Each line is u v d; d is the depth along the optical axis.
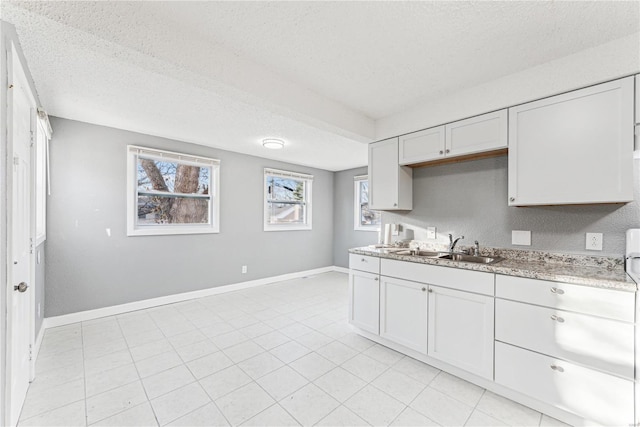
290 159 5.00
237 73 1.84
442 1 1.36
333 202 6.09
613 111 1.65
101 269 3.22
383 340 2.58
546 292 1.65
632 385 1.39
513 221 2.28
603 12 1.42
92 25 1.32
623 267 1.77
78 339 2.65
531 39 1.65
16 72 1.49
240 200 4.53
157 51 1.51
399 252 2.63
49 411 1.69
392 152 2.80
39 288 2.55
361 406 1.75
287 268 5.24
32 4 1.20
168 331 2.86
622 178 1.62
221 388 1.93
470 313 1.95
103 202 3.22
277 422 1.62
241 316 3.30
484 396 1.85
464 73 2.04
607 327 1.46
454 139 2.35
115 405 1.75
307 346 2.56
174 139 3.76
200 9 1.44
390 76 2.09
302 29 1.59
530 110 1.95
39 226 2.60
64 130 2.98
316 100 2.35
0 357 1.27
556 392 1.61
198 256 4.03
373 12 1.45
